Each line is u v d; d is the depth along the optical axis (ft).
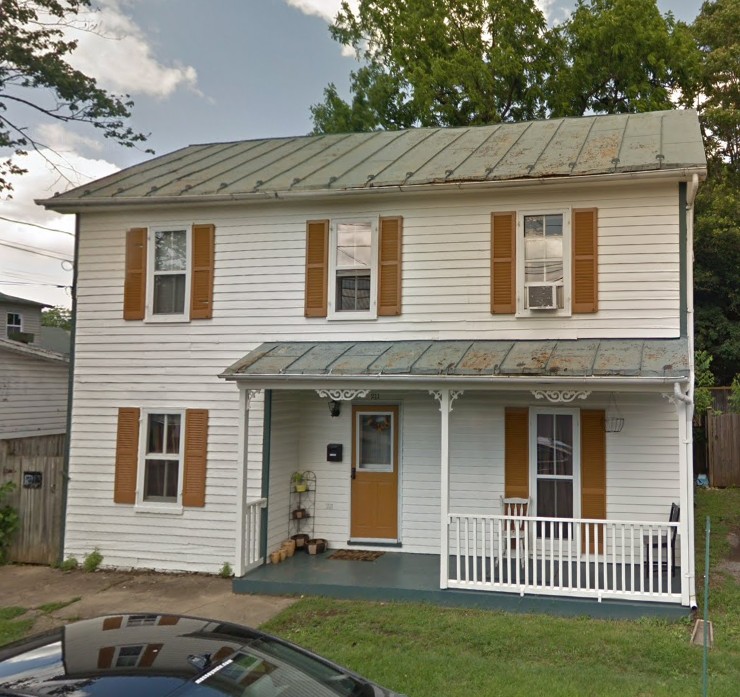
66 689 9.33
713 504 50.08
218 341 36.58
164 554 36.04
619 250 31.99
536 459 33.88
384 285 34.76
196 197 36.04
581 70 72.74
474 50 77.46
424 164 37.35
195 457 36.09
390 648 23.41
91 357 38.01
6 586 33.65
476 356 30.81
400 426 36.35
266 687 10.37
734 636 24.00
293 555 35.37
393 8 79.46
